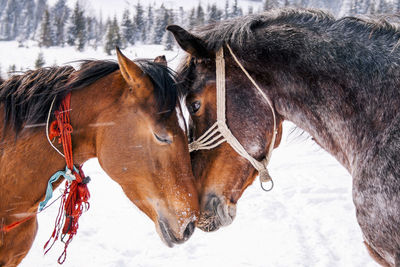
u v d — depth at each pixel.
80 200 1.98
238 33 2.11
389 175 1.65
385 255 1.73
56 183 2.00
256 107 2.10
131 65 1.77
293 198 5.91
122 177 1.91
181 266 3.92
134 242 4.47
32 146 1.89
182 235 1.89
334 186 6.43
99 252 4.17
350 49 1.93
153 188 1.87
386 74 1.81
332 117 1.96
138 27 31.66
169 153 1.85
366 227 1.75
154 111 1.81
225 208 2.14
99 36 40.62
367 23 1.99
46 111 1.90
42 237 4.44
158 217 1.89
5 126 1.89
